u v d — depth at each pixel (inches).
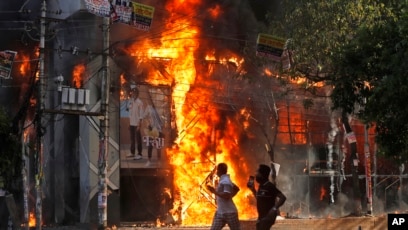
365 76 566.6
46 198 1128.2
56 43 1120.8
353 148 1177.4
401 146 553.3
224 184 553.6
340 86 578.6
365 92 569.6
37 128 868.0
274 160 1208.2
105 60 917.8
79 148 1093.1
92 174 1061.1
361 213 1164.5
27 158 1063.0
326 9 957.8
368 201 1173.7
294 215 1198.9
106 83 914.1
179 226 1054.4
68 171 1125.7
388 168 1306.6
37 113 867.4
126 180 1110.4
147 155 1114.7
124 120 1096.2
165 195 1129.4
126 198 1109.7
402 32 530.9
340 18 944.9
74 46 1058.7
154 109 1128.8
